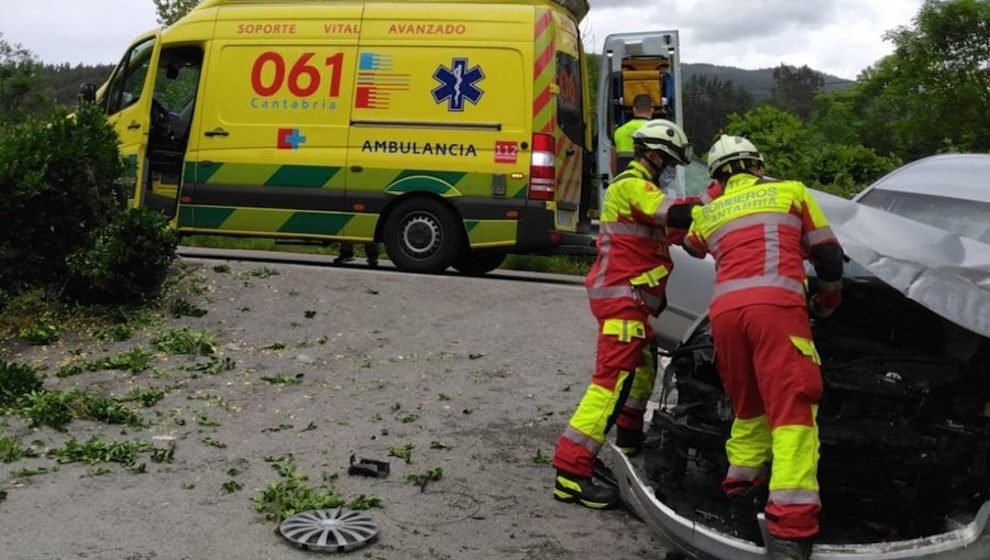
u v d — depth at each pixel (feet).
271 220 35.81
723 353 13.69
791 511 12.48
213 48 36.14
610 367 16.69
